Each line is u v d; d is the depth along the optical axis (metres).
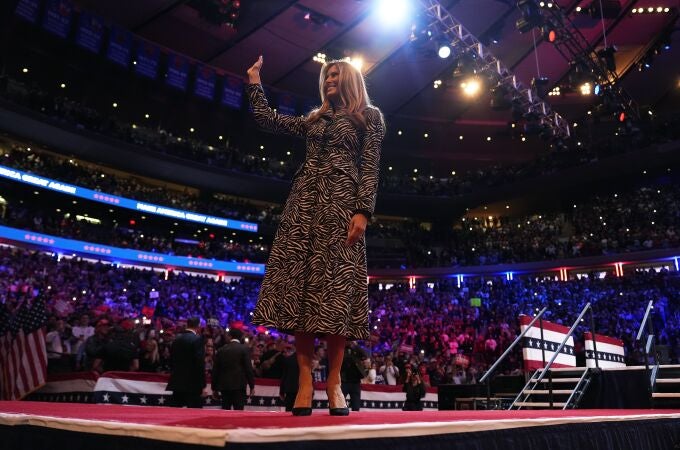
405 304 30.73
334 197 2.62
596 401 8.39
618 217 34.34
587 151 36.19
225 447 1.11
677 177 34.47
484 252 36.81
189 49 33.84
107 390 8.79
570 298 28.25
